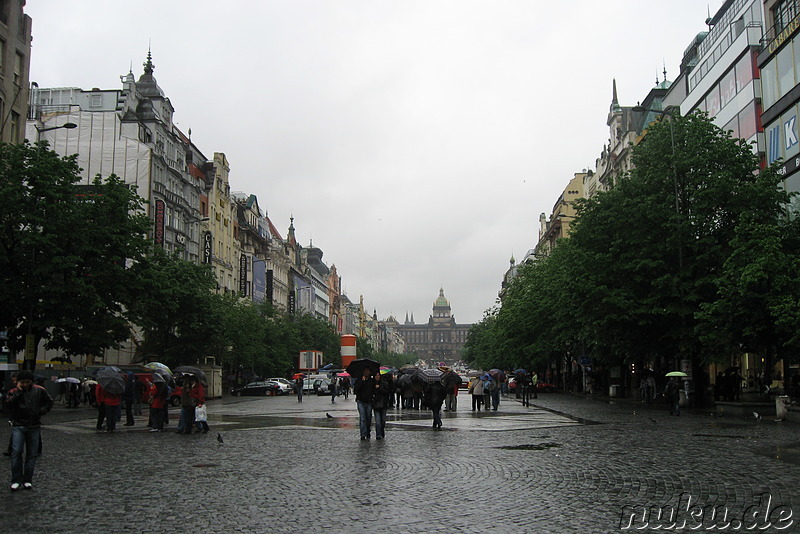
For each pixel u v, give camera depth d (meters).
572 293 44.34
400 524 9.85
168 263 56.91
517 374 58.00
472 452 18.14
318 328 118.00
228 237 102.38
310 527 9.68
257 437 22.61
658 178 41.88
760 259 30.55
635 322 42.44
